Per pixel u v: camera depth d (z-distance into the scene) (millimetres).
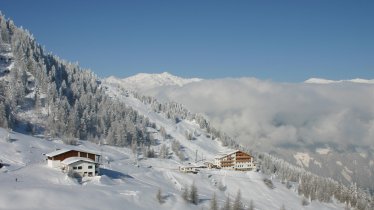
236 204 138750
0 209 101625
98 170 152625
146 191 143250
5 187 115500
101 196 125312
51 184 129250
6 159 159000
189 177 194750
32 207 105875
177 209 134875
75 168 146125
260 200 190375
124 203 125312
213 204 137250
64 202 112938
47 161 159375
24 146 183875
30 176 136250
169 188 171500
